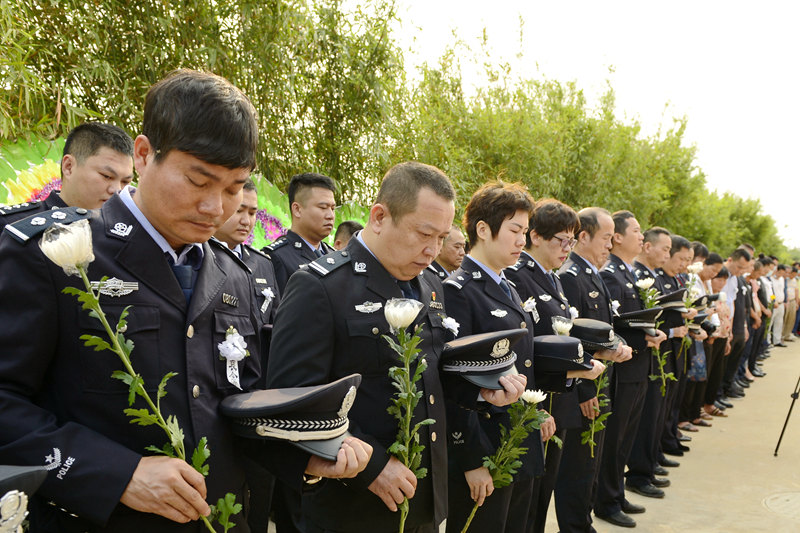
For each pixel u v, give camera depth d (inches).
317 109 209.8
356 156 216.5
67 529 48.8
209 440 52.3
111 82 156.6
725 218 695.1
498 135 302.5
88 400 47.8
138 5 158.2
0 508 33.1
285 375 67.7
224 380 55.8
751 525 163.3
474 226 107.7
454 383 80.0
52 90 141.7
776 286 563.5
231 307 58.3
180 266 54.2
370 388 70.9
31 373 47.1
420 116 264.2
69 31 149.9
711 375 292.0
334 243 176.7
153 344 49.8
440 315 80.7
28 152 127.6
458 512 96.7
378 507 70.9
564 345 100.4
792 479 202.1
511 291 107.7
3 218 93.3
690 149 567.2
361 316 70.7
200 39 166.2
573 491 136.6
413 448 67.1
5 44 128.0
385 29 208.7
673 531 158.1
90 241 44.5
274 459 57.5
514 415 88.7
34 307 46.8
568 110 360.5
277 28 177.5
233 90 49.2
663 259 205.6
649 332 155.8
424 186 70.2
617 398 158.2
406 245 71.1
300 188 155.1
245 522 59.1
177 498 45.0
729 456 227.5
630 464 189.5
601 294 150.8
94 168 97.8
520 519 106.3
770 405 320.8
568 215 124.0
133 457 45.7
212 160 46.3
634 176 434.9
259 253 139.1
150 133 47.9
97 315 45.2
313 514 73.7
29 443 44.1
